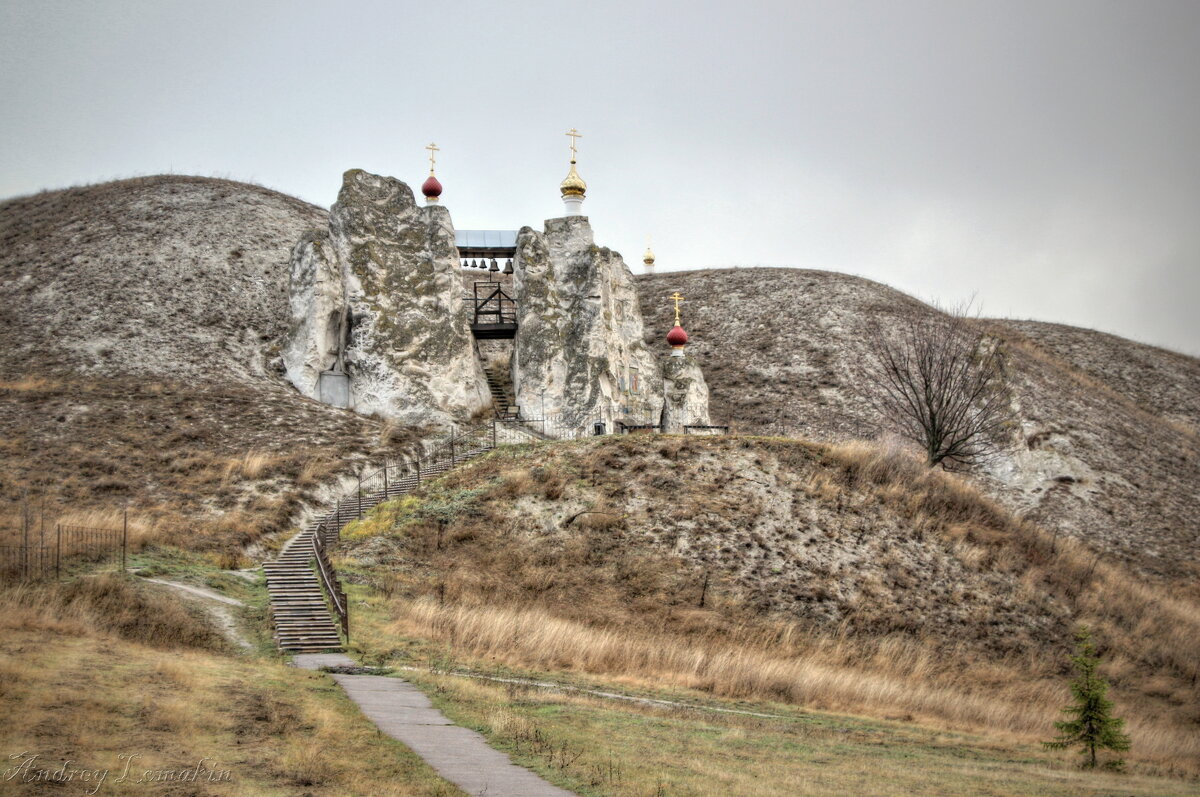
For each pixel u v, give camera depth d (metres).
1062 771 26.80
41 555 32.91
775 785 20.64
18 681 21.45
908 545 46.84
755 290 96.69
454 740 21.80
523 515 46.69
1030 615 44.50
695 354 87.25
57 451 49.69
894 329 85.81
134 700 21.33
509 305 82.25
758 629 40.03
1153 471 73.06
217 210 86.31
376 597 37.38
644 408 65.62
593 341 63.56
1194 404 93.06
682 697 30.69
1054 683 39.69
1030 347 96.12
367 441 55.53
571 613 39.28
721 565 44.00
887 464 51.97
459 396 61.75
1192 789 25.78
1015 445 68.88
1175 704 40.00
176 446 52.12
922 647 40.84
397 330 62.09
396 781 18.70
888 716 32.41
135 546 37.66
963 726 32.28
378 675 27.78
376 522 45.44
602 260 66.69
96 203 87.25
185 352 66.19
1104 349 101.62
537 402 62.62
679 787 19.72
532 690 28.22
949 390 62.25
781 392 79.38
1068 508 66.06
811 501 48.31
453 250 65.75
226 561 38.91
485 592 40.25
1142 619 46.22
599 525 45.84
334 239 65.25
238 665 26.56
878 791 21.12
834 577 44.12
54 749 18.06
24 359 64.12
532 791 18.67
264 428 55.66
